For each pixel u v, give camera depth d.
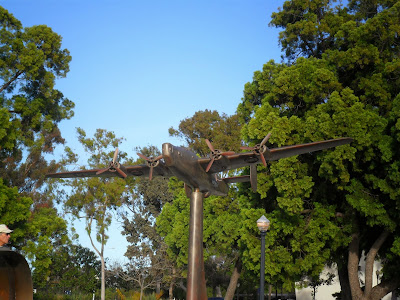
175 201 48.28
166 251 49.12
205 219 42.50
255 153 15.25
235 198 40.53
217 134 51.78
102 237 51.00
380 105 27.91
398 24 28.44
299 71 29.67
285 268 28.47
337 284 51.53
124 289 60.75
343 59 28.56
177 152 14.04
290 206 27.59
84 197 50.28
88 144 51.25
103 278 51.25
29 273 5.00
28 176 46.94
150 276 54.91
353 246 29.31
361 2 32.16
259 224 21.00
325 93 28.66
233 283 38.56
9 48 34.72
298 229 28.75
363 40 28.77
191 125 53.03
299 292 52.81
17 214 31.33
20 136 36.09
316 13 33.28
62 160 50.00
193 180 15.20
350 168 29.08
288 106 29.83
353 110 26.61
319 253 29.14
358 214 29.53
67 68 39.16
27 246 34.44
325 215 28.91
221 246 41.66
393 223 26.61
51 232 37.44
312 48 33.12
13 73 35.47
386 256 30.36
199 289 15.08
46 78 37.00
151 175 15.20
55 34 37.53
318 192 30.48
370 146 27.20
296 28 31.84
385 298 48.00
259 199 31.33
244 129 30.73
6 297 4.93
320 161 28.89
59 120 40.41
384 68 28.30
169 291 56.22
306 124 27.44
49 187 48.22
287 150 15.83
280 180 27.88
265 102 29.78
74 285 56.53
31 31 36.69
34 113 36.34
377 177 27.91
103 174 17.16
